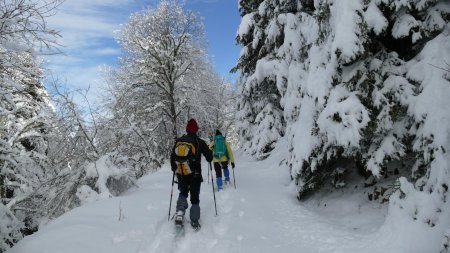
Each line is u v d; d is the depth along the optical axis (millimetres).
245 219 6156
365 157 6113
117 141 11844
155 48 20359
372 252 4668
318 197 7496
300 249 5027
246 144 16281
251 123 16594
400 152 5660
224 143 8609
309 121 7281
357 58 5797
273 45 13555
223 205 6977
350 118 5660
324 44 6781
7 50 6266
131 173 9461
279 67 11883
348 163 7680
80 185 8539
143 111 19797
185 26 22250
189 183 5789
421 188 5164
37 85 9820
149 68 20531
